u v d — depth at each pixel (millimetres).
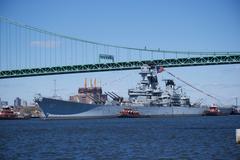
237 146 115438
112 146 121812
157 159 94938
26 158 100062
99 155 103062
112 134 168875
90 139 146750
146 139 142375
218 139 137375
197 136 151125
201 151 106438
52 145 128000
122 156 100625
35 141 143000
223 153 101875
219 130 185500
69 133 179750
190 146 117875
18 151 114062
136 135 161125
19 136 167750
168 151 108000
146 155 101438
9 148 121438
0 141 145000
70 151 111750
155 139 141750
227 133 165125
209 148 112250
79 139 147750
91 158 98312
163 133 170250
